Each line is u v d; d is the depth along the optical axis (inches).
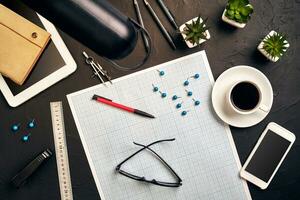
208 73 32.8
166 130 33.1
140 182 33.2
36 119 32.9
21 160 33.1
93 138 32.9
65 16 15.0
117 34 15.5
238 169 33.2
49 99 32.8
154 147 33.1
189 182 33.2
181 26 31.4
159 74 32.8
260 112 31.7
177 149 33.1
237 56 32.9
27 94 32.5
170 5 32.8
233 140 33.1
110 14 15.4
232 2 30.1
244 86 31.4
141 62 32.8
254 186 33.2
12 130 32.9
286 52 32.9
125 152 33.0
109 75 32.7
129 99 32.9
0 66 31.1
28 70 31.3
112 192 33.1
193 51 32.8
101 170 33.0
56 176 33.1
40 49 31.2
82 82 32.7
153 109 33.0
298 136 33.1
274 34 31.1
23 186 33.0
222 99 32.0
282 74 32.9
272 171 32.8
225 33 32.7
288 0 32.6
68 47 32.5
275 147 32.8
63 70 32.3
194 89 32.9
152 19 32.5
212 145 33.2
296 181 33.2
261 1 32.7
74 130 33.0
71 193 33.1
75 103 32.8
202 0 32.8
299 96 32.9
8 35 31.1
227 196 33.3
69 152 33.0
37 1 14.7
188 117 33.0
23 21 31.1
